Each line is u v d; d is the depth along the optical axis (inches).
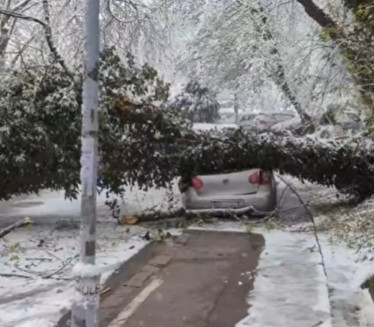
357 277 311.9
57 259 353.7
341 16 575.8
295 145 484.7
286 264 343.3
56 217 496.7
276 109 1119.0
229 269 335.9
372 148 502.0
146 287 304.2
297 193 544.7
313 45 580.7
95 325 183.8
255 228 443.8
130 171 471.5
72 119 440.5
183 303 278.8
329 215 475.5
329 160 490.6
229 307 272.1
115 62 470.6
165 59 900.0
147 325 251.4
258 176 469.1
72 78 451.5
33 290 297.1
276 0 804.0
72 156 443.5
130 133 466.6
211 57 887.1
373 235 378.9
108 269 336.2
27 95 433.1
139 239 410.9
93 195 184.9
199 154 470.6
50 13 679.1
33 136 433.7
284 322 251.3
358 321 257.1
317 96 602.5
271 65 815.7
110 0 722.8
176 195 559.5
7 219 485.4
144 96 476.4
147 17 789.2
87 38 185.6
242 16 828.6
